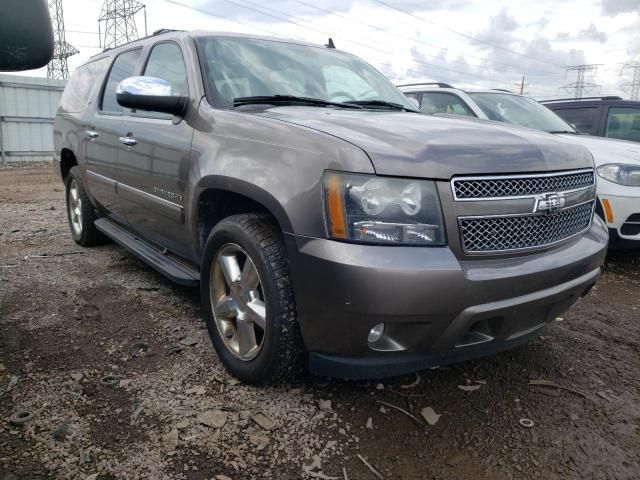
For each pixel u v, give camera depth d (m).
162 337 3.16
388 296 2.05
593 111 7.07
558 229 2.52
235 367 2.65
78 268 4.50
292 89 3.34
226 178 2.58
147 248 3.92
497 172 2.26
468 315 2.16
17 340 3.08
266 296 2.40
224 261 2.72
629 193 4.67
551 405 2.58
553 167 2.46
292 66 3.54
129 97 2.94
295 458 2.13
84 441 2.18
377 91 3.76
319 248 2.14
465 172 2.19
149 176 3.45
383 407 2.50
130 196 3.81
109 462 2.06
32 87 17.81
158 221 3.50
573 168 2.60
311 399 2.54
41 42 1.62
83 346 3.02
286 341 2.38
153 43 3.90
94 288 3.98
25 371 2.72
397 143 2.27
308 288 2.21
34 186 11.27
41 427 2.26
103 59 4.88
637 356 3.15
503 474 2.09
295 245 2.22
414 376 2.81
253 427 2.31
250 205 2.73
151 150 3.38
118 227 4.58
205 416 2.37
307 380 2.71
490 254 2.24
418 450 2.21
